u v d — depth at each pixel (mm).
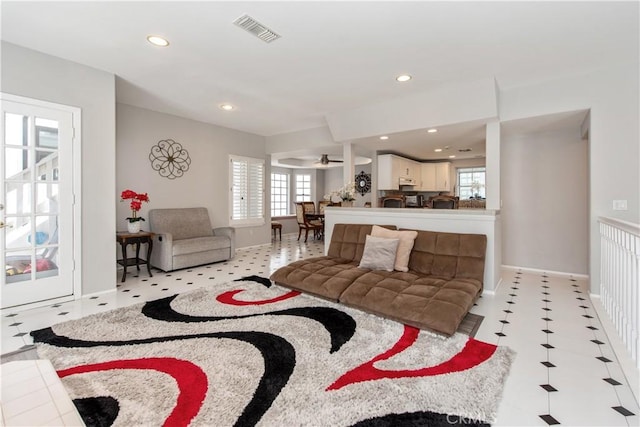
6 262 2842
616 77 3244
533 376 1891
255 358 2061
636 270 2018
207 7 2246
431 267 3377
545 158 4574
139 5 2232
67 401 1261
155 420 1483
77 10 2293
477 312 2941
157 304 3096
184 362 2008
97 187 3387
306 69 3314
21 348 2229
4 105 2783
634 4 2168
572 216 4410
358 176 9992
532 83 3699
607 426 1474
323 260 3928
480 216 3525
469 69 3293
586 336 2428
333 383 1786
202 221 5441
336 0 2150
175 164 5258
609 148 3297
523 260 4781
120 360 2029
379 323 2611
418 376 1858
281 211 10422
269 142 6957
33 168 2959
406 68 3271
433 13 2293
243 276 4289
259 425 1456
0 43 2748
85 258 3316
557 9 2236
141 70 3377
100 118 3385
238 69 3328
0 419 1144
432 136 5035
